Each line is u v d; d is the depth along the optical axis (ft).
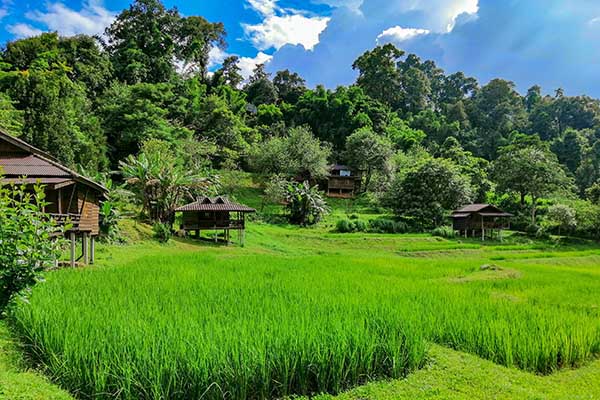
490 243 144.25
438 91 418.72
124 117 161.48
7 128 90.68
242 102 257.96
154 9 253.03
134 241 91.25
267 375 20.67
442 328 29.81
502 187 183.73
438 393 21.04
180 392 19.15
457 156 233.76
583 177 245.65
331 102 268.82
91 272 48.83
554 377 24.36
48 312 27.02
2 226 24.31
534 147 202.90
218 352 20.53
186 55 262.67
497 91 358.02
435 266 73.26
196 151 158.30
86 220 61.52
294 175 194.18
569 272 71.10
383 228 151.64
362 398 20.63
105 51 230.07
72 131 120.06
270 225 149.48
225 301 33.65
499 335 27.32
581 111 346.95
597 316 36.17
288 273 55.16
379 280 51.21
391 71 346.95
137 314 27.40
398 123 292.61
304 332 23.12
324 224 156.35
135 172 107.24
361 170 219.41
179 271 51.78
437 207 161.79
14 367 21.70
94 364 19.95
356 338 23.32
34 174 50.96
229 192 176.45
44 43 176.24
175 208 112.37
